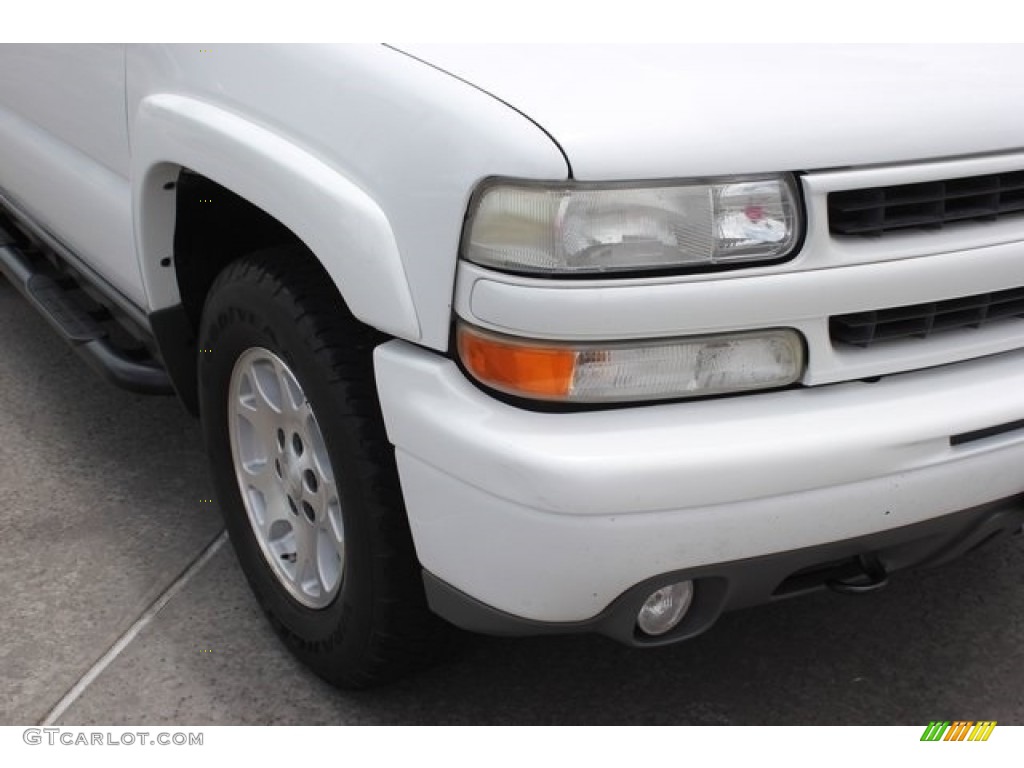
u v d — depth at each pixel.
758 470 1.85
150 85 2.65
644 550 1.85
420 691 2.55
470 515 1.93
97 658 2.65
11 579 2.93
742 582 1.97
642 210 1.80
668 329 1.83
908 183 1.93
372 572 2.23
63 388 3.96
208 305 2.52
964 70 2.11
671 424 1.86
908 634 2.74
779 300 1.87
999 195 2.06
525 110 1.84
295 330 2.22
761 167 1.84
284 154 2.15
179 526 3.17
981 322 2.11
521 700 2.53
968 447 2.02
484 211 1.83
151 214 2.69
